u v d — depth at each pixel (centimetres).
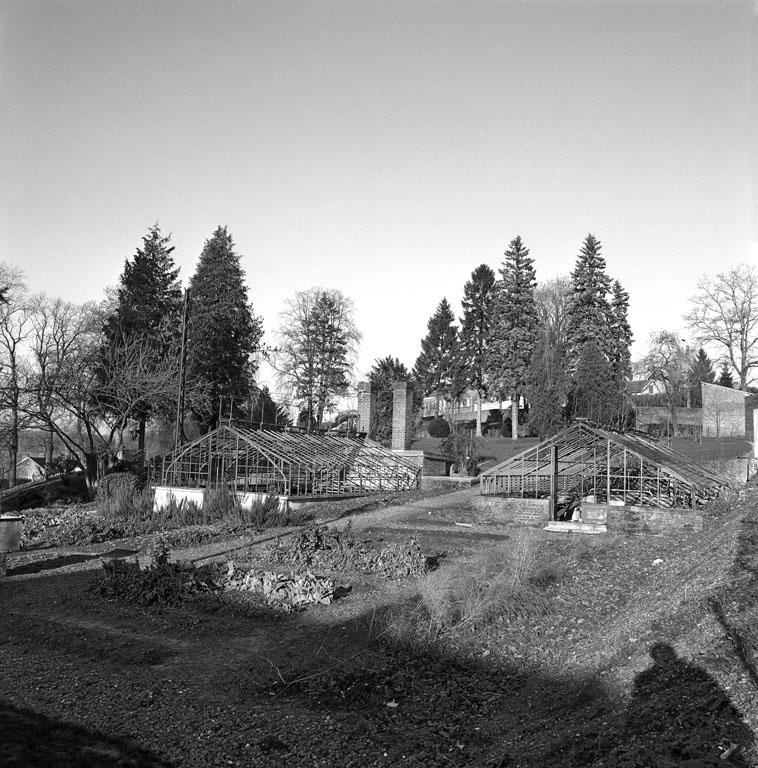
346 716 690
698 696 603
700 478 2138
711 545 1244
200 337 4188
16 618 1053
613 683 684
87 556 1593
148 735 632
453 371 6131
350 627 975
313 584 1145
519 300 5522
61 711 685
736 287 4806
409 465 3103
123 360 3600
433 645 892
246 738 631
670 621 808
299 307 5166
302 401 5097
